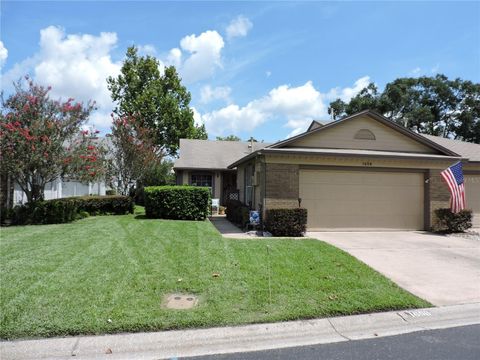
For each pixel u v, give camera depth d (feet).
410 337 14.49
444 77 129.70
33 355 12.26
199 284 18.97
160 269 21.24
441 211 41.27
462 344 13.82
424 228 42.83
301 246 29.04
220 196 71.20
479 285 21.20
